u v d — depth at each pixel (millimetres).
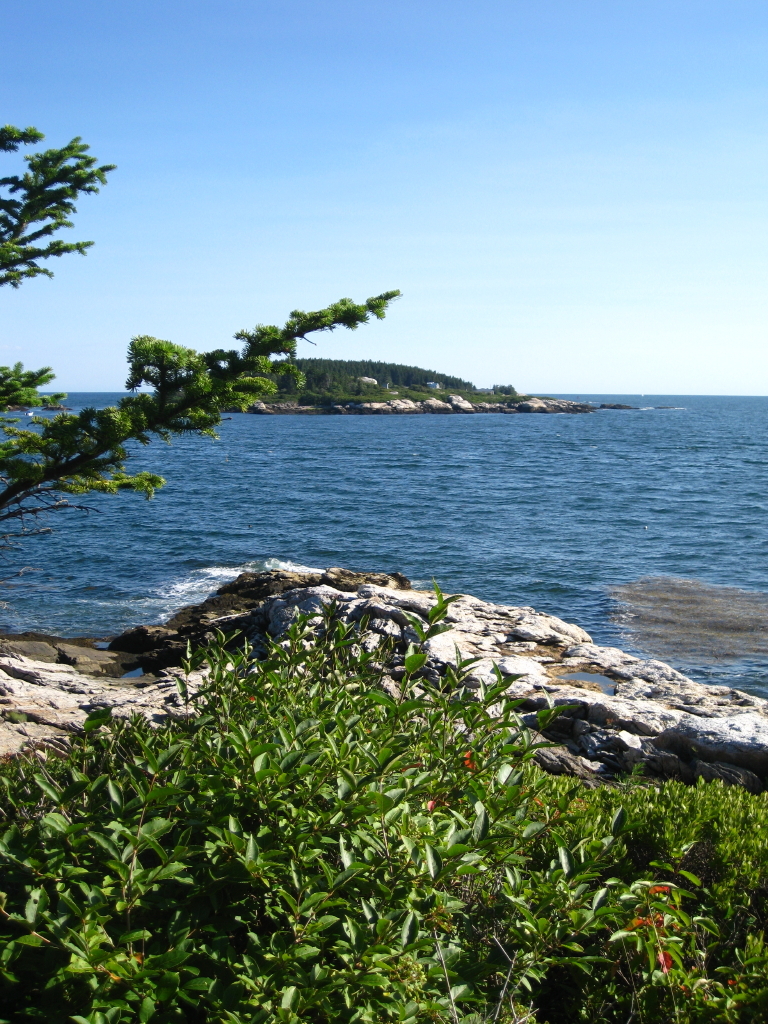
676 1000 3240
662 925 3359
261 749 3166
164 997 2551
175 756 3570
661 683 12766
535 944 3014
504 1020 2865
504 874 3471
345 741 3547
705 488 54969
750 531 36406
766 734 8930
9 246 9586
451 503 46844
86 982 2506
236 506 45406
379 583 21375
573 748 9500
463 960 3086
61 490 8312
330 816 3119
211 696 4422
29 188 10141
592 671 13328
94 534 35531
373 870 3045
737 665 16797
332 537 34938
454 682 4207
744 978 3156
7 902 2824
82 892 2979
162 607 23016
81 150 10320
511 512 43031
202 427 7066
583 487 55688
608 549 31969
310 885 2828
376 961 2646
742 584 25438
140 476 8758
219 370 6836
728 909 3967
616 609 22172
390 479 61250
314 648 4953
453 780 3688
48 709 10375
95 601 23719
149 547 32531
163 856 2791
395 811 3068
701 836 4785
